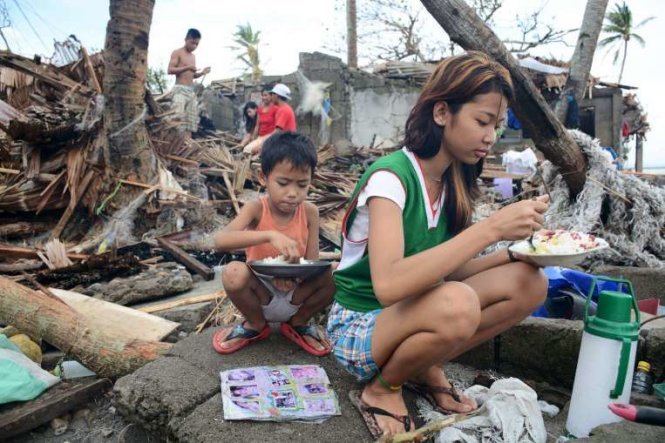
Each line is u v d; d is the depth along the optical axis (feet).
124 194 16.34
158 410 6.70
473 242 5.44
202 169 21.74
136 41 16.28
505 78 5.91
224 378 7.04
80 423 8.02
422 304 5.74
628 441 5.47
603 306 6.24
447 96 5.92
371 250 5.98
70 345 8.75
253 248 8.66
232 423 6.28
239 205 19.86
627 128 52.85
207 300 11.64
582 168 13.92
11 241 15.81
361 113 42.91
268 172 7.88
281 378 7.20
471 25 10.91
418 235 6.48
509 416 6.31
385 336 6.11
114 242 15.21
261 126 27.66
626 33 104.73
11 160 18.69
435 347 5.76
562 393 7.64
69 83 20.25
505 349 8.16
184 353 8.02
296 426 6.32
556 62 45.98
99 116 16.70
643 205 13.47
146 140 17.04
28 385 7.94
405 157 6.44
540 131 12.88
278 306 8.16
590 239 6.37
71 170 16.31
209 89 41.34
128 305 11.57
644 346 7.29
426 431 6.09
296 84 43.96
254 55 84.89
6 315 9.38
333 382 7.37
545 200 5.65
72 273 12.85
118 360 8.52
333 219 19.40
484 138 5.94
